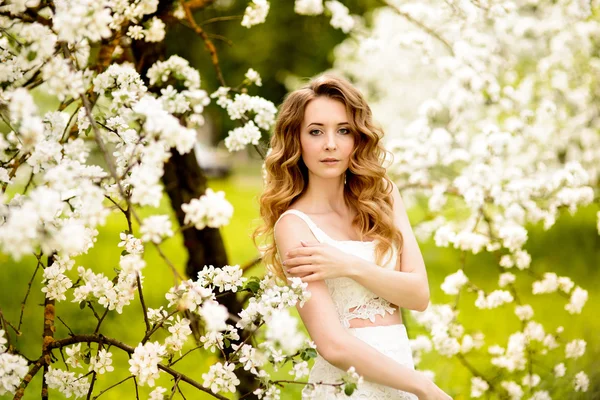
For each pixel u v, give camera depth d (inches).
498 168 148.5
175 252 325.7
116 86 88.7
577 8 172.6
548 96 239.0
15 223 59.8
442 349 142.8
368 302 93.0
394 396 90.4
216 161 820.0
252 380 146.0
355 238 99.3
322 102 96.0
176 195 146.6
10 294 235.9
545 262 326.6
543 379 173.5
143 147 71.9
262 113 114.7
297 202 101.0
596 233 359.9
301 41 504.4
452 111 175.6
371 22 351.6
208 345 88.3
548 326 236.7
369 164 98.8
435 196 163.3
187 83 109.4
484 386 148.8
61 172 71.3
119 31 107.5
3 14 85.6
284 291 84.0
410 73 273.4
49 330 95.2
